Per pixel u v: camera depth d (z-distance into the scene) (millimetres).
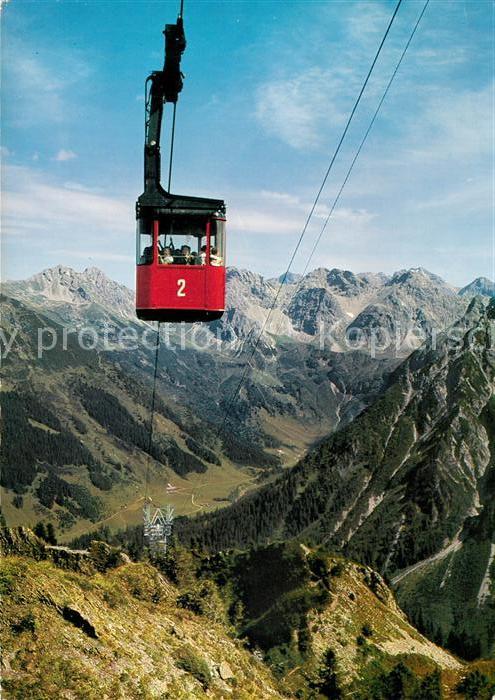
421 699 128000
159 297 41594
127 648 58250
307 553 160500
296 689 120125
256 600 145250
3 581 57031
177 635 67750
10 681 48281
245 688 66312
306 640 134750
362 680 128875
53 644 53094
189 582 151500
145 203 41562
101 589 67875
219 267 42125
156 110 42250
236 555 161500
